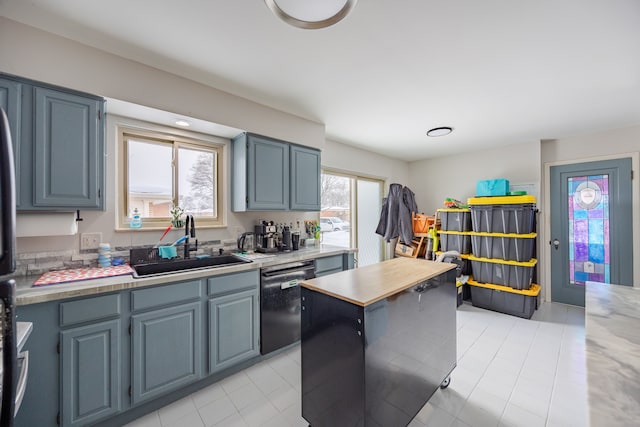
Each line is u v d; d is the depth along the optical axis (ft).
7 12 4.51
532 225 10.55
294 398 5.86
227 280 6.43
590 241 11.00
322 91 7.36
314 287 4.66
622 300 4.23
